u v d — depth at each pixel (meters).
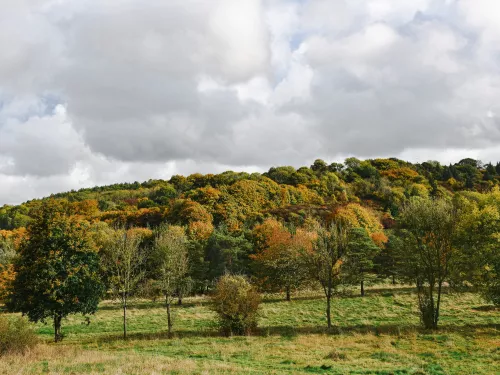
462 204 35.47
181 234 72.38
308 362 18.81
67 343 26.88
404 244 35.00
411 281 39.34
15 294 27.69
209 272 58.62
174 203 103.06
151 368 15.98
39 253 27.94
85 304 28.36
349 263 44.81
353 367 17.31
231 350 22.23
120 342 26.78
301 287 47.84
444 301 41.25
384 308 40.03
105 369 15.74
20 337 21.30
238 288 30.41
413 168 186.25
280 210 109.25
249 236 70.00
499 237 31.78
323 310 40.66
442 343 22.83
